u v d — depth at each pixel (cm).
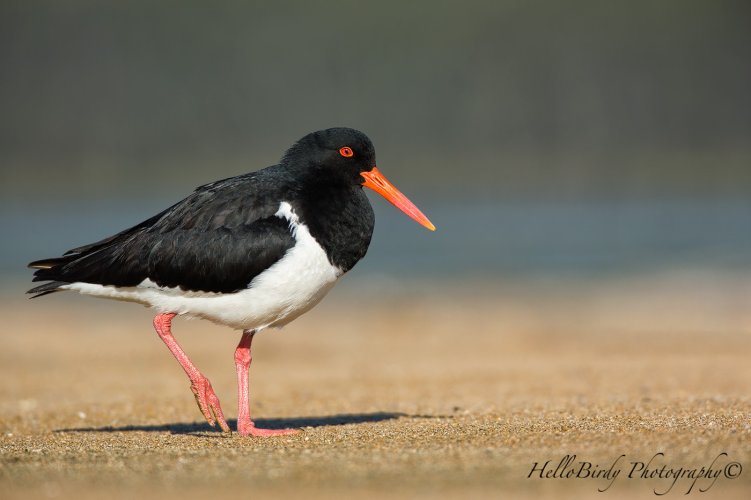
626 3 5159
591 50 5072
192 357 1430
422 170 4438
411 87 4931
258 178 789
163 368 1344
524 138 4928
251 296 764
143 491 560
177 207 788
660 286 2016
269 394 1121
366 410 970
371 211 816
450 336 1602
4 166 4375
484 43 5047
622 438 670
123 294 790
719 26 5159
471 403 990
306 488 563
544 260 2445
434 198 3728
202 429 872
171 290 771
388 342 1554
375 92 4928
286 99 4878
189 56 4847
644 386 1078
